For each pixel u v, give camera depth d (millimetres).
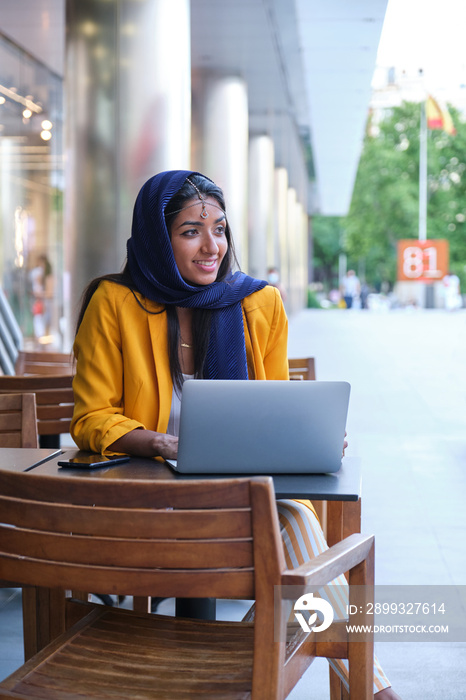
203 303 2408
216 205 2482
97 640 1830
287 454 1934
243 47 11406
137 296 2402
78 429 2348
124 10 6531
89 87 6609
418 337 18969
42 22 9469
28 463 2160
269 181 18297
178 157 6672
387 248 56875
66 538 1565
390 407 8711
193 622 1937
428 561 3920
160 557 1523
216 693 1581
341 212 48844
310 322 26891
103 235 6660
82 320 2463
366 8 9703
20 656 2904
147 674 1667
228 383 1891
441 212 53562
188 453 1921
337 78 13578
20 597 3547
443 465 6012
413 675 2789
